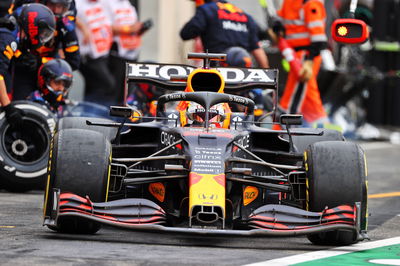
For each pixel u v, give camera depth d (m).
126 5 53.78
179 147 22.91
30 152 33.56
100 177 21.52
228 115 25.16
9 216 26.11
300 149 27.30
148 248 20.94
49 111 33.50
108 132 26.36
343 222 21.34
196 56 27.95
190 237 23.48
